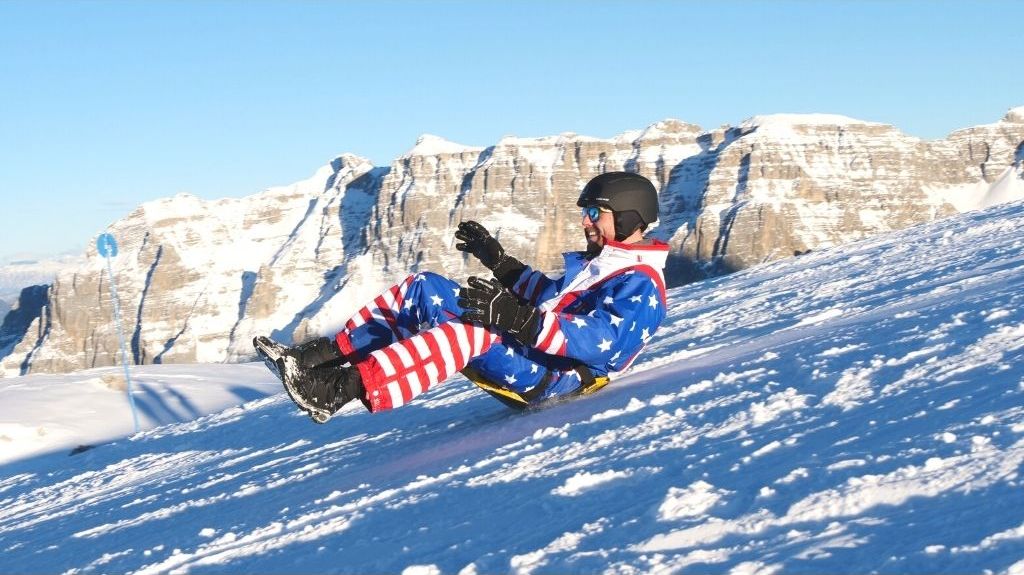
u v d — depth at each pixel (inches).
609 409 156.3
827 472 84.2
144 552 134.4
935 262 399.2
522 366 167.5
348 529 113.0
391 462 166.6
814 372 148.1
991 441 81.4
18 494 357.7
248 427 404.8
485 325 147.1
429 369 145.8
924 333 167.6
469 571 79.9
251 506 159.3
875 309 258.5
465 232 175.9
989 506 65.0
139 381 1036.5
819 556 63.0
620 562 71.6
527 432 156.2
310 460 211.6
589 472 111.7
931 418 99.0
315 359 164.2
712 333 300.2
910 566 57.7
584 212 173.2
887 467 80.7
